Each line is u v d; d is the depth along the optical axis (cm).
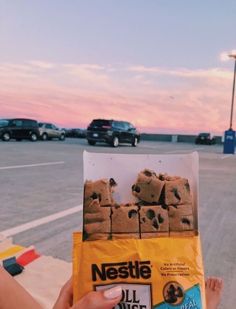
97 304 85
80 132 3841
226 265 307
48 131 2634
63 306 105
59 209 492
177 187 93
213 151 2359
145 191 93
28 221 425
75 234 97
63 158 1263
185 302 87
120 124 2170
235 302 237
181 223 92
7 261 253
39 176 802
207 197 641
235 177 965
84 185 92
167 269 88
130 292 88
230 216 493
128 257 89
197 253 91
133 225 91
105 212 91
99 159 94
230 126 2236
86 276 88
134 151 1731
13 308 94
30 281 245
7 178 750
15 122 2381
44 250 326
